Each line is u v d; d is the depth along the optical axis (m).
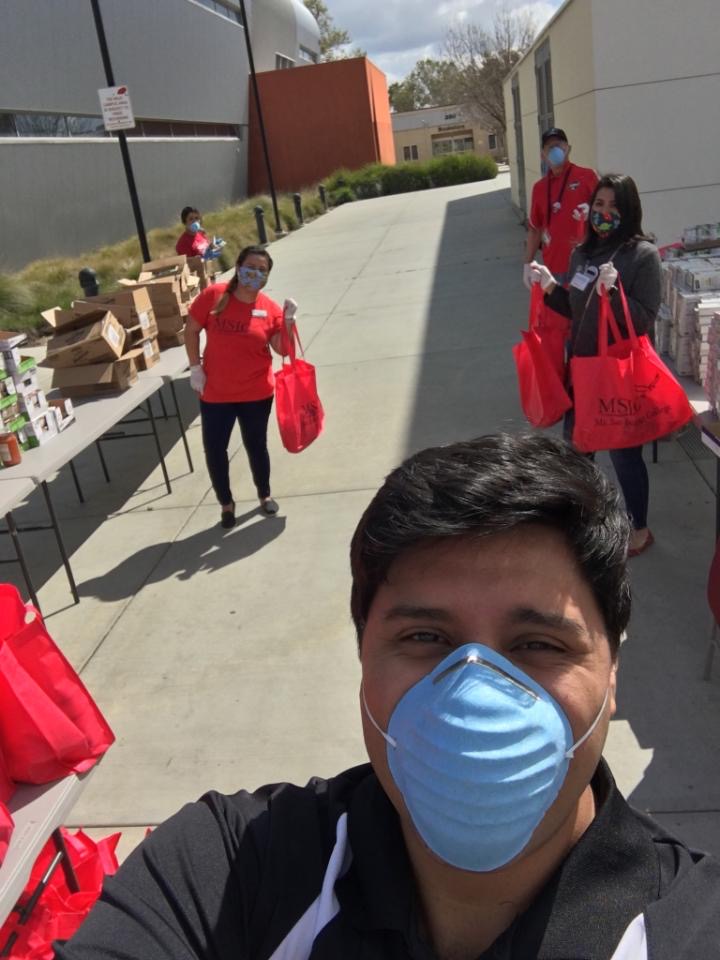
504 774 0.85
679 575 3.67
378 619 0.94
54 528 4.16
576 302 3.68
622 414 3.38
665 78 6.54
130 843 2.65
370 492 5.03
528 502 0.87
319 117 33.34
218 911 1.02
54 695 1.98
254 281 4.34
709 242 5.01
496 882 0.93
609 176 3.52
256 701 3.26
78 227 19.56
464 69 40.03
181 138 26.36
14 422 4.12
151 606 4.10
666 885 0.91
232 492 5.35
